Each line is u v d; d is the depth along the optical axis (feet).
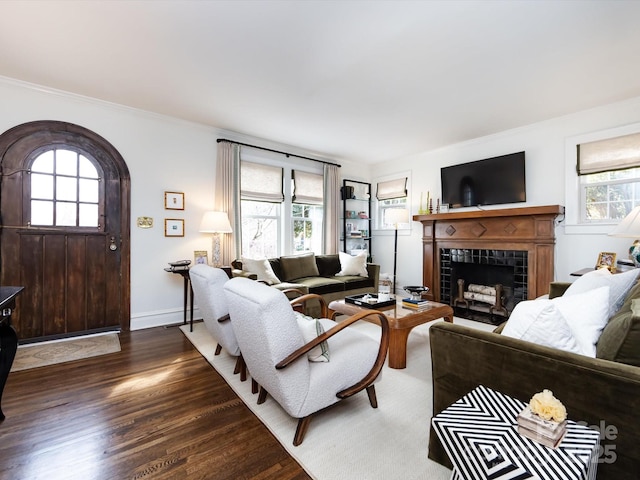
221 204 13.30
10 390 6.81
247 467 4.58
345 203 18.34
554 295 8.64
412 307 9.53
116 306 11.23
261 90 9.82
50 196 10.07
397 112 11.52
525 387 3.82
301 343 4.91
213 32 6.98
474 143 14.80
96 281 10.86
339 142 15.30
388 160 18.92
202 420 5.74
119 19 6.56
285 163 16.02
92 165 10.77
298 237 16.89
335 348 5.77
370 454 4.83
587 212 11.68
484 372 4.19
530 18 6.46
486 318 13.15
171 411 6.03
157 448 4.98
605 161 10.95
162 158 12.09
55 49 7.67
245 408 6.16
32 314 9.80
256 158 14.89
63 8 6.20
